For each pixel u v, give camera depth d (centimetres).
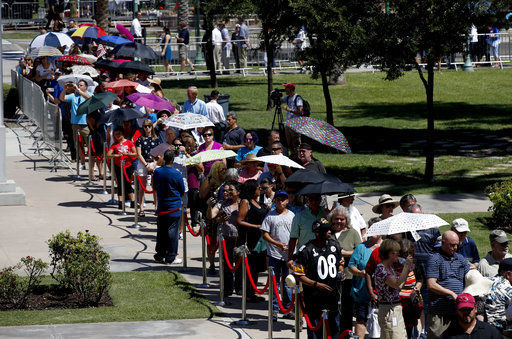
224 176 2572
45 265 2334
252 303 2375
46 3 10188
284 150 3281
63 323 2089
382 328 1877
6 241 2928
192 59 8150
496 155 4775
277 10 5072
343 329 2020
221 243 2333
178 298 2361
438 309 1923
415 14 3866
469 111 6109
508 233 3281
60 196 3716
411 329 1966
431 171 4141
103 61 4525
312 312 1872
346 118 5794
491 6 3844
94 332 2017
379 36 3966
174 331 2056
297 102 4228
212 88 6700
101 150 3969
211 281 2584
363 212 3503
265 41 5741
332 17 4259
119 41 5125
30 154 4678
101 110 3922
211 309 2267
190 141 3147
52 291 2405
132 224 3275
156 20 10244
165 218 2734
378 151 4888
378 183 4103
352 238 2066
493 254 2166
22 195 3516
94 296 2347
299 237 2047
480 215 3503
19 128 5416
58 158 4562
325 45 4538
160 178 2722
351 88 6906
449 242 1919
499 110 6134
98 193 3822
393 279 1850
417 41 3938
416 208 2220
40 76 5284
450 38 3912
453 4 3856
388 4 4094
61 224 3216
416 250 2205
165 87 6775
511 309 1794
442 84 7150
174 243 2748
